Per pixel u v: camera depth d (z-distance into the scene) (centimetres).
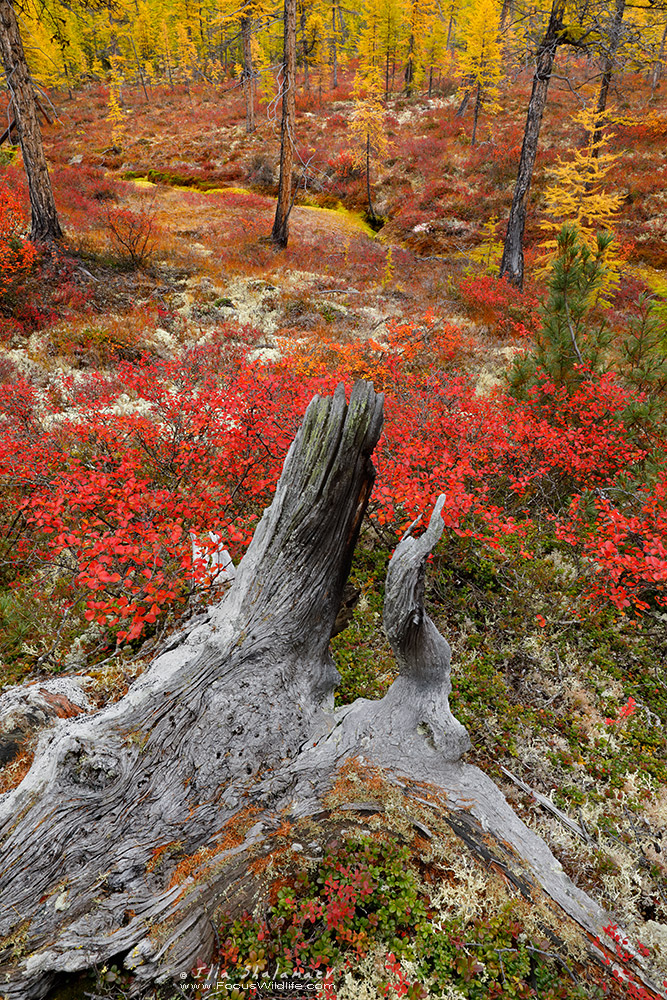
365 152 2686
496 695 439
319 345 1059
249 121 3309
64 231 1481
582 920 279
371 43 4016
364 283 1642
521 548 571
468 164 2667
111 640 462
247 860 274
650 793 373
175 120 3694
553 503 682
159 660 355
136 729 312
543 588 552
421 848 288
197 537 450
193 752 310
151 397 658
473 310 1428
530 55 1556
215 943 254
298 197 2716
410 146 2967
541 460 673
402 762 330
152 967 241
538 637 497
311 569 362
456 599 532
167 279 1413
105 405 681
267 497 617
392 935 255
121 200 2289
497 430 645
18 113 1251
